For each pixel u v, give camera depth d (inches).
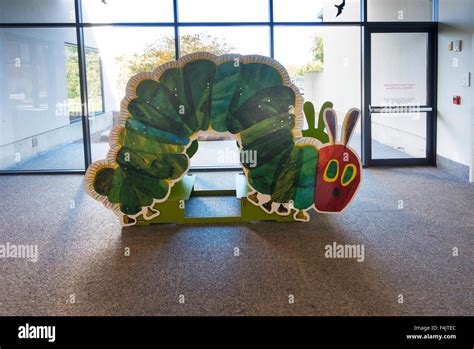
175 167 187.8
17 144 313.3
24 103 310.8
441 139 293.7
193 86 183.6
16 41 304.0
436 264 145.8
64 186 270.7
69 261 154.9
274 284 134.6
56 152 312.5
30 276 143.3
